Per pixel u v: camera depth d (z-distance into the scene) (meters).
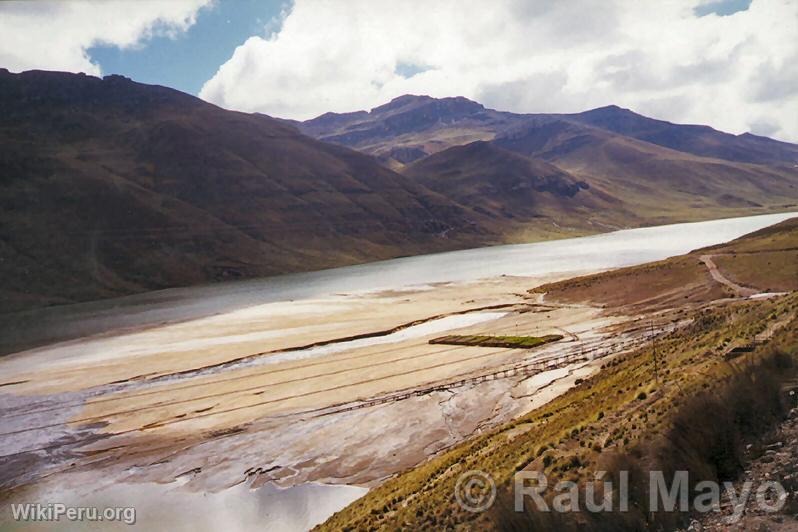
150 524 33.44
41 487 39.97
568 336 71.25
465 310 98.12
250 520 32.97
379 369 63.41
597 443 20.77
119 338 94.56
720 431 19.16
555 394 47.28
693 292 81.31
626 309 82.19
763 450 18.05
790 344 23.50
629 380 32.38
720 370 22.95
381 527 22.34
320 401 53.62
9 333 110.19
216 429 48.56
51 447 47.56
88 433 50.19
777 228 123.75
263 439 45.53
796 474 16.25
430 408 48.91
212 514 34.16
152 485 39.09
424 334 82.00
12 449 47.62
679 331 50.16
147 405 56.44
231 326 98.12
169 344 85.62
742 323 35.16
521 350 66.38
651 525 16.38
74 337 100.31
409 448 41.03
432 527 19.78
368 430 45.31
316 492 35.91
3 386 67.81
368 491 34.84
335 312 106.12
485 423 43.72
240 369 68.12
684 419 19.91
